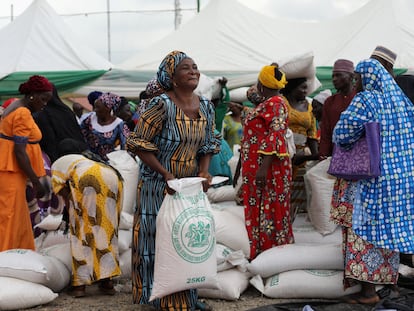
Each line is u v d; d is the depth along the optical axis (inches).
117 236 213.9
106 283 216.2
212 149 189.9
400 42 622.8
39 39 640.4
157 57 638.5
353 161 192.4
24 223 241.9
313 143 267.6
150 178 185.2
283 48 637.3
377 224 192.2
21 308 200.5
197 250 176.6
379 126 191.3
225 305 204.7
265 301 208.8
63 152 219.9
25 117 233.8
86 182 207.9
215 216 229.1
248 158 228.5
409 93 230.1
